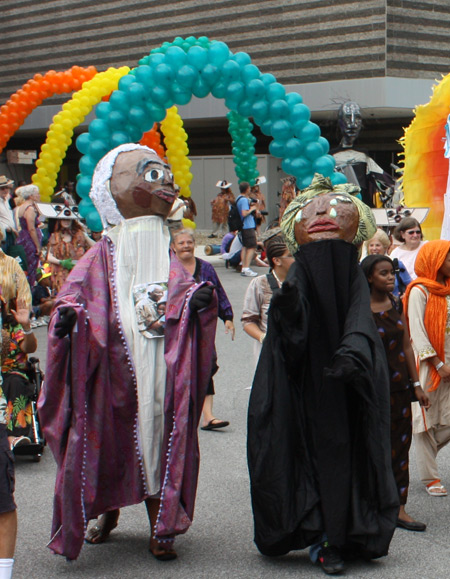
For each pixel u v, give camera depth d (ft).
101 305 15.38
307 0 95.91
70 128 61.31
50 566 15.15
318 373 14.80
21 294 18.93
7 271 18.65
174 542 16.16
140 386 15.30
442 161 39.60
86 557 15.56
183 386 14.93
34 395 21.25
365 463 14.65
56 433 14.75
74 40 114.42
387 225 35.50
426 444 18.51
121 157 16.29
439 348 18.24
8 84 121.29
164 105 39.65
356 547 14.85
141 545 16.11
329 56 95.45
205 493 18.81
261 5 99.19
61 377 14.73
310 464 14.78
